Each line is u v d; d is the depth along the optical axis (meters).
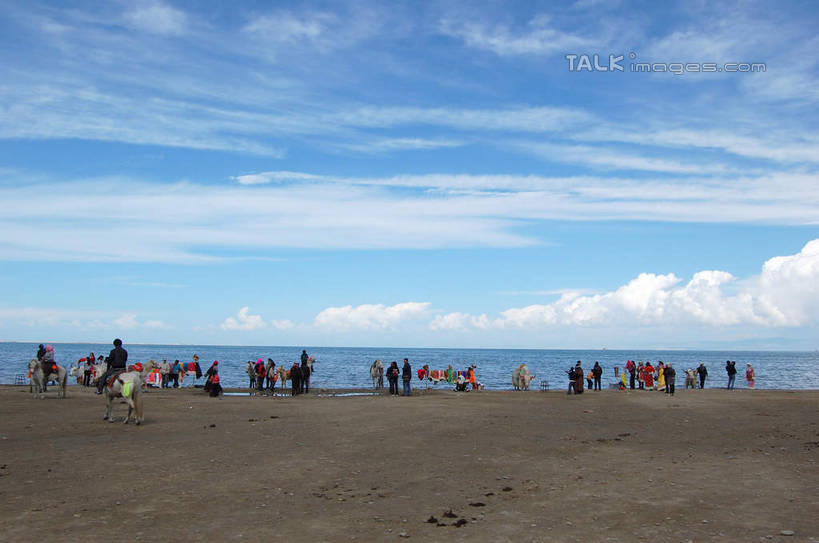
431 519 9.11
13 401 26.34
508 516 9.35
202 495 10.62
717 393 39.66
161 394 34.47
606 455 14.95
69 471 12.48
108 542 7.95
